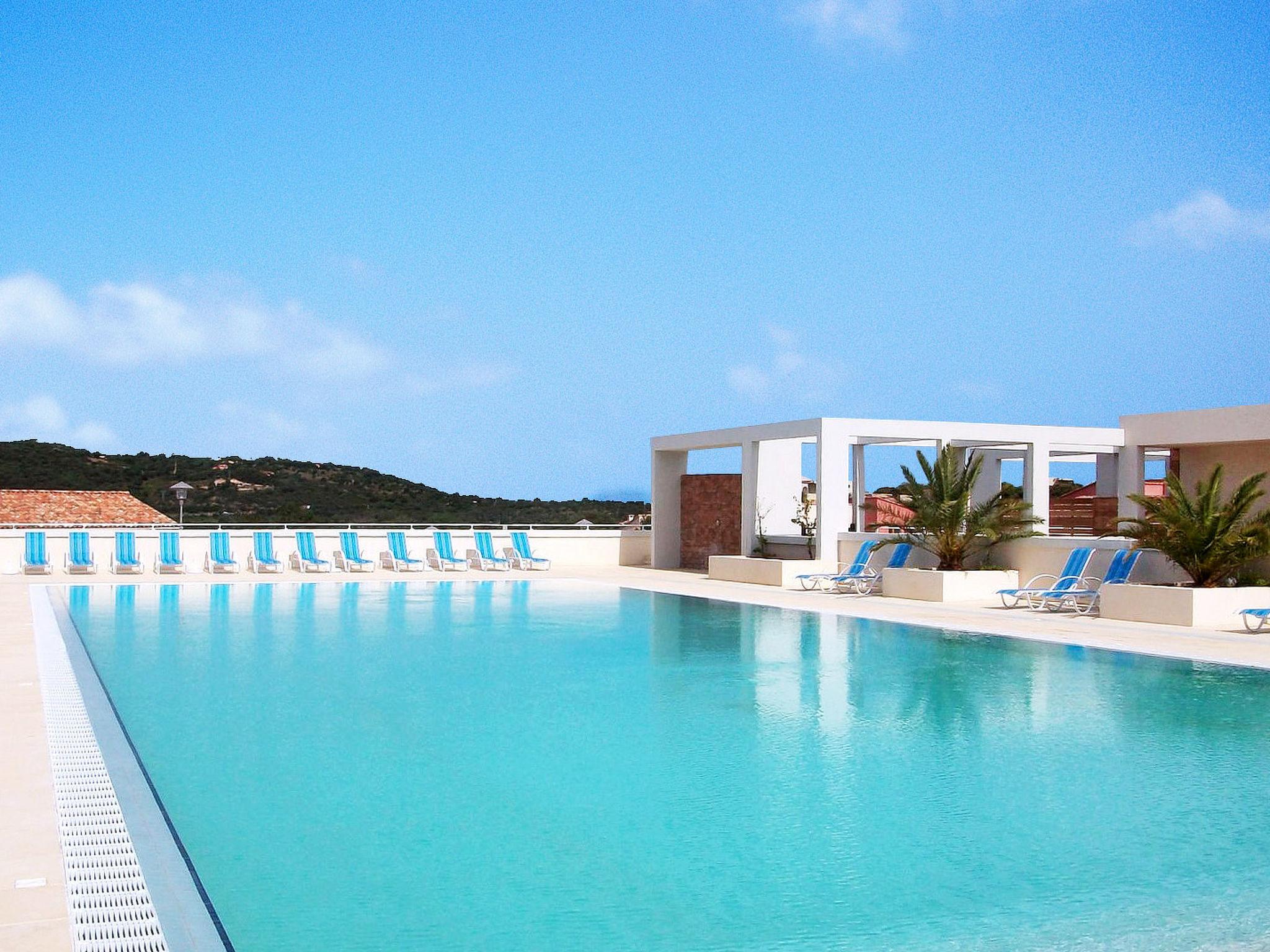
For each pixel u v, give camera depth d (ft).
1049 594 51.06
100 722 25.86
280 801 20.18
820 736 25.88
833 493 67.56
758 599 58.90
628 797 20.54
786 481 84.28
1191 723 27.12
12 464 169.68
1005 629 44.55
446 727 26.55
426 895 15.61
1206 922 14.67
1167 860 17.17
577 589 68.03
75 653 37.22
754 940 14.10
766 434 73.72
